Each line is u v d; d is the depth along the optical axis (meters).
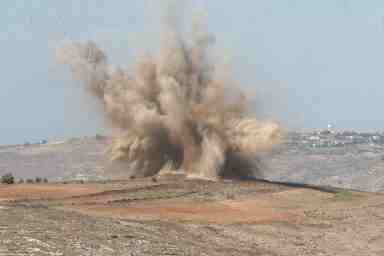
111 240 57.81
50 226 60.38
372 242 82.25
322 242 79.00
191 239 67.81
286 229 85.38
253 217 92.88
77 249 50.25
